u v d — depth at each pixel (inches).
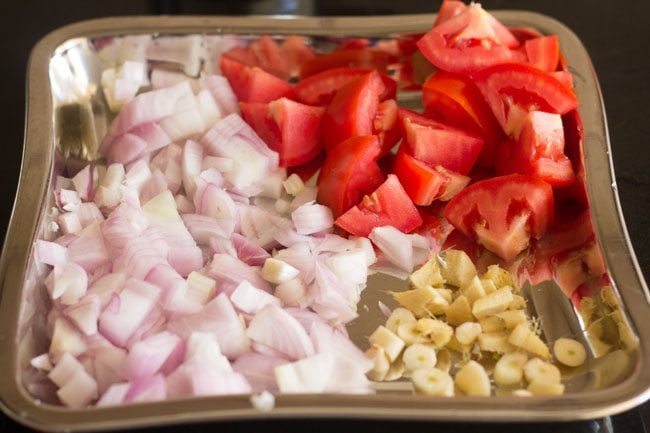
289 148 39.8
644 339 28.7
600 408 26.3
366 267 35.5
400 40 42.4
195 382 28.3
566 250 36.2
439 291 34.4
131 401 27.9
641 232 37.4
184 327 31.2
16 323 29.3
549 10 49.8
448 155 38.2
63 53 41.5
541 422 29.2
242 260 35.6
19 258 31.6
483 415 26.1
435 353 32.2
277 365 30.6
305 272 34.8
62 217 35.4
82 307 30.9
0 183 41.5
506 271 35.7
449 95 38.7
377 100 39.9
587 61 40.3
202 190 37.3
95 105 42.6
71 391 28.9
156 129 39.9
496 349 32.0
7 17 50.9
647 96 44.4
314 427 29.1
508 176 36.4
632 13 49.4
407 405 26.3
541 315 33.9
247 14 49.7
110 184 37.6
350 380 30.2
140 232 34.7
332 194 37.6
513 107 38.1
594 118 37.6
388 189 36.8
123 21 42.5
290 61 43.7
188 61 43.4
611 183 34.9
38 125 37.4
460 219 37.0
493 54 39.0
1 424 30.6
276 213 38.7
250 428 28.7
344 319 33.5
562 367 31.3
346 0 50.5
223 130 39.9
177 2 50.8
